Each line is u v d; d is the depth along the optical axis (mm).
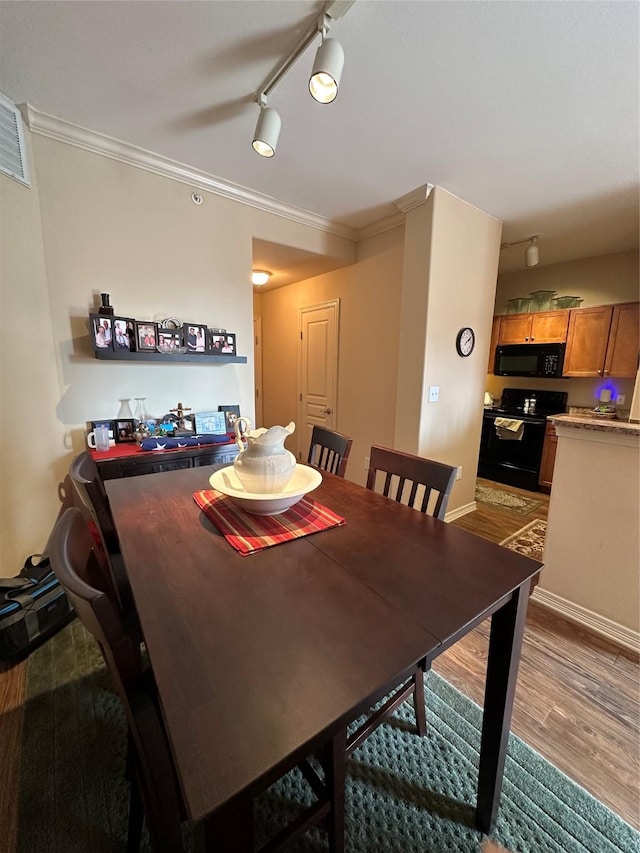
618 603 1771
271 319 4898
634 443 1663
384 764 1224
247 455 1172
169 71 1608
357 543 1042
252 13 1329
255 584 840
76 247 2148
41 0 1267
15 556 2068
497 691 961
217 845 505
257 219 2828
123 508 1269
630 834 1043
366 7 1280
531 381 4539
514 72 1559
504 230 3312
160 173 2361
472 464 3404
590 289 4039
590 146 2088
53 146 2020
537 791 1147
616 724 1368
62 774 1171
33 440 2094
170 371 2590
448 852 1004
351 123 1915
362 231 3338
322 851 1006
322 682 582
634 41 1393
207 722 514
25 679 1530
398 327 3162
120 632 590
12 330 1957
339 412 3887
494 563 946
